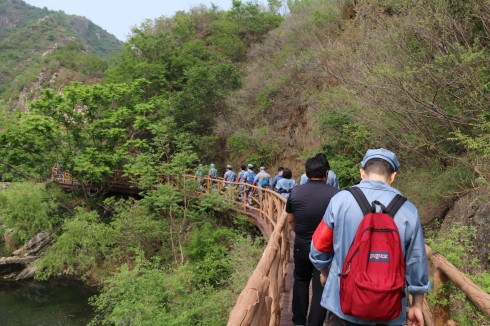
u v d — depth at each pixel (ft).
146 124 76.28
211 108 82.28
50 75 261.03
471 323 13.29
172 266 54.24
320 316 11.76
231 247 51.34
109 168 73.92
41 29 523.29
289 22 81.41
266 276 9.82
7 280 66.90
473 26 28.12
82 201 77.87
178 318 33.45
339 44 46.96
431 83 27.20
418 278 6.57
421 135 28.68
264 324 9.36
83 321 53.21
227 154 80.48
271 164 67.15
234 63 100.12
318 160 13.04
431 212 27.40
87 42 622.54
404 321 6.57
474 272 19.72
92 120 78.28
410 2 29.48
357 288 6.08
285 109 69.00
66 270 68.33
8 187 76.48
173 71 96.43
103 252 61.46
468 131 26.35
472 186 24.44
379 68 28.25
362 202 6.79
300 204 12.71
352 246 6.45
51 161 75.66
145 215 60.59
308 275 13.30
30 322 53.01
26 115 71.56
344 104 40.50
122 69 100.53
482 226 20.81
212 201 54.65
